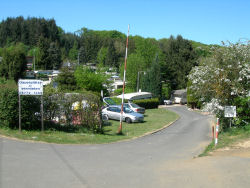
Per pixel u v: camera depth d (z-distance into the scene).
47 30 141.38
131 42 122.00
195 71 19.08
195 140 16.89
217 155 10.11
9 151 9.50
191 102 51.81
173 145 14.65
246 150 10.78
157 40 108.81
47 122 15.21
